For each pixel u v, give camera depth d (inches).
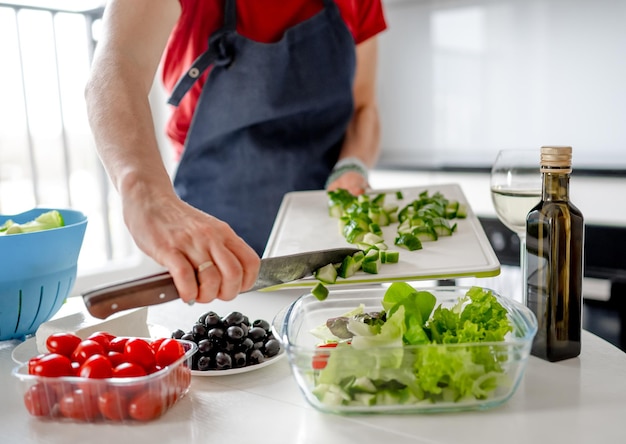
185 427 30.8
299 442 29.1
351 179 65.5
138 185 34.1
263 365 36.9
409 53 131.8
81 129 115.4
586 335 42.1
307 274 39.1
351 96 68.0
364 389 31.0
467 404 31.1
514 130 122.2
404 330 32.1
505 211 43.2
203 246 31.0
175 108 67.1
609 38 109.1
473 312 33.5
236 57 62.0
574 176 103.6
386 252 44.5
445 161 128.1
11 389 36.1
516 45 119.0
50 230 42.1
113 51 44.1
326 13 64.0
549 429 29.6
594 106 112.8
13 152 108.0
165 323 45.4
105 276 112.0
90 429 30.9
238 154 65.4
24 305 42.5
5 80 104.6
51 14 107.4
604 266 100.8
